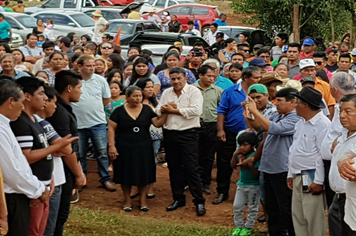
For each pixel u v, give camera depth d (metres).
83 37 16.91
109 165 10.51
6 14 21.92
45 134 5.51
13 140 4.93
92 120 9.00
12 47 20.45
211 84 9.28
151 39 17.58
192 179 8.30
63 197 6.20
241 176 7.35
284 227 6.92
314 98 6.11
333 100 8.66
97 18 19.33
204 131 9.12
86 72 8.92
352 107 5.22
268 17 20.66
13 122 5.16
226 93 8.73
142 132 8.41
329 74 10.37
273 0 19.73
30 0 35.62
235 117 8.64
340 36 21.83
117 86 9.80
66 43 13.74
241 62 10.61
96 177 9.97
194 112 8.19
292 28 20.78
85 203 8.68
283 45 14.12
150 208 8.62
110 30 19.72
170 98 8.41
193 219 8.20
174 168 8.53
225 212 8.48
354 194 5.16
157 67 11.27
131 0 30.03
